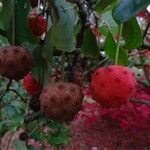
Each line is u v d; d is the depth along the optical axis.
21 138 0.29
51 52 0.20
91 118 0.70
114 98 0.16
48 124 0.29
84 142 0.94
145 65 0.58
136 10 0.15
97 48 0.21
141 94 0.62
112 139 0.96
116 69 0.17
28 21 0.21
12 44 0.21
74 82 0.20
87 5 0.19
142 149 0.94
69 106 0.17
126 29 0.20
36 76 0.21
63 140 0.30
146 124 0.73
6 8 0.21
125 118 0.72
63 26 0.19
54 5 0.19
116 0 0.18
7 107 0.30
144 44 0.38
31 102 0.22
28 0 0.21
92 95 0.17
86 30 0.20
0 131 0.28
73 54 0.22
